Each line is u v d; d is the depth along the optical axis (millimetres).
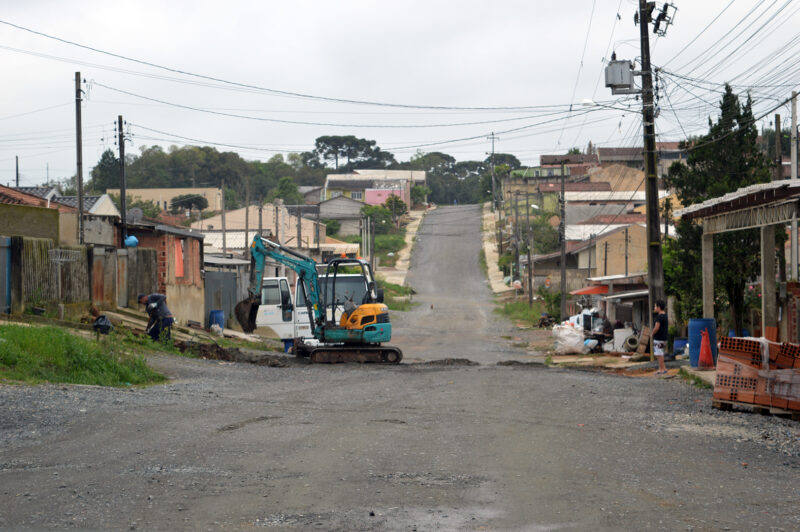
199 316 29812
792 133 24078
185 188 119250
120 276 23641
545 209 99312
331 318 22203
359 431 9438
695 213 18062
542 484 6848
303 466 7434
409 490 6559
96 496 6262
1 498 6180
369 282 22297
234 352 21672
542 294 64562
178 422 9891
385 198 135500
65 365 13773
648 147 21844
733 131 22953
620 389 14609
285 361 21484
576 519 5762
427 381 15938
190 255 29266
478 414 11062
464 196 176125
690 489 6793
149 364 16672
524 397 13164
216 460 7652
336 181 139000
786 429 10219
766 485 7012
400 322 51688
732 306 22266
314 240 88562
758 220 15891
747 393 11586
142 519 5648
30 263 18797
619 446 8758
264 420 10242
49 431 9023
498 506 6094
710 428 10188
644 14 21797
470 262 96500
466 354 28922
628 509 6070
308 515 5781
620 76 21703
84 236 25578
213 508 5949
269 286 27422
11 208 19875
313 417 10594
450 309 62562
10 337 13781
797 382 11109
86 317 20156
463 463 7676
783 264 21641
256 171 148250
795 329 20469
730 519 5848
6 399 10695
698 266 24141
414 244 108000
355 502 6152
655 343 18078
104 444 8375
